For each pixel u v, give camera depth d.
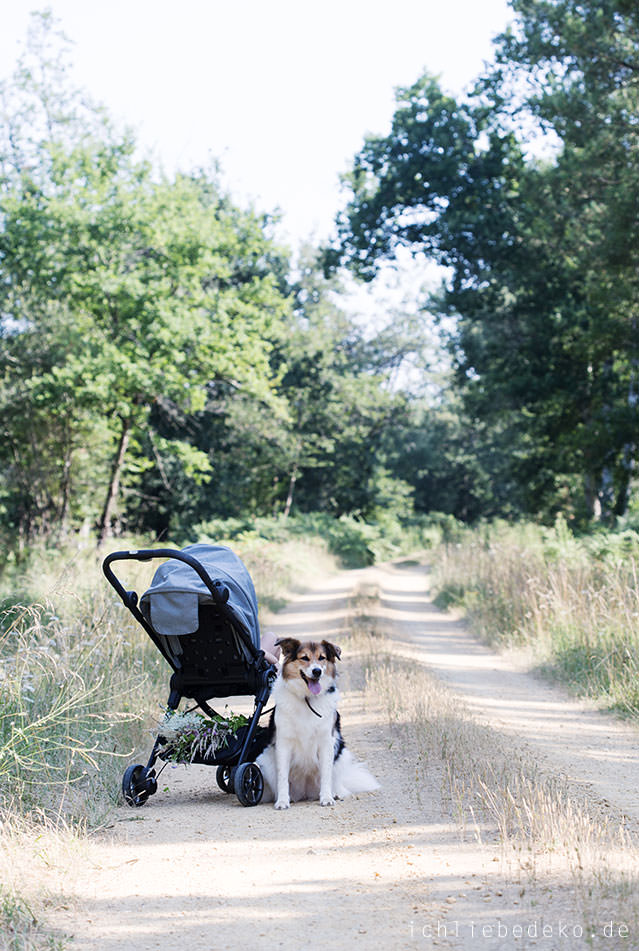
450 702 10.38
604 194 25.81
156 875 5.23
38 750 6.86
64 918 4.55
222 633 7.50
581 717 10.70
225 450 51.25
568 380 36.94
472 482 85.31
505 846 5.50
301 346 59.31
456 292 39.16
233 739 7.47
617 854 5.26
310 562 39.31
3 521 33.91
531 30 28.80
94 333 33.75
